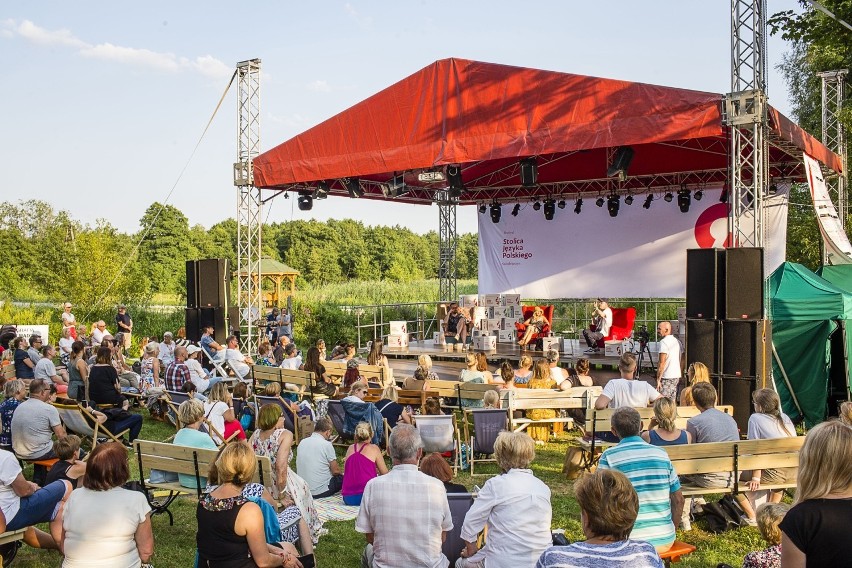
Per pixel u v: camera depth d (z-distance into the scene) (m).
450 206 20.56
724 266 9.55
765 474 6.10
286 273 29.28
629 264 17.91
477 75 12.20
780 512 3.88
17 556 5.90
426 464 4.92
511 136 11.82
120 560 3.94
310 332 25.27
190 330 14.95
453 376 14.93
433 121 12.62
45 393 7.62
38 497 5.25
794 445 5.88
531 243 19.16
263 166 14.59
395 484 4.17
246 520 3.80
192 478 6.20
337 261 61.62
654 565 2.55
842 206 18.75
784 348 10.93
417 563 4.11
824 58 24.27
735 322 9.50
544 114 11.56
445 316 18.42
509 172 18.22
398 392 9.62
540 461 8.75
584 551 2.57
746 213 10.12
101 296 26.42
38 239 52.09
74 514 3.95
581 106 11.20
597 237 18.31
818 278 11.66
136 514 4.00
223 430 7.59
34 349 12.83
